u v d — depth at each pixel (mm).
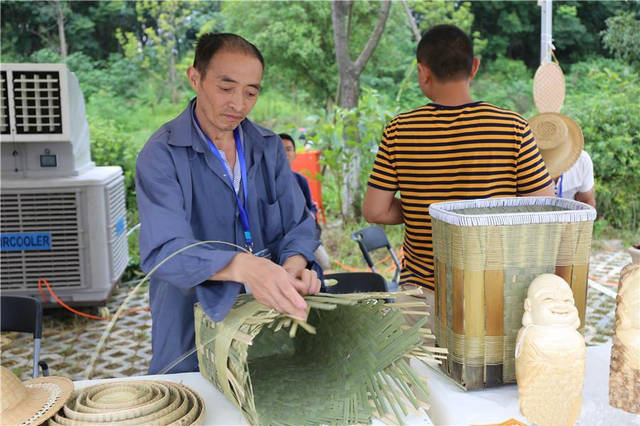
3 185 4395
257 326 1217
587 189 3268
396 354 1318
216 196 1677
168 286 1688
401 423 1241
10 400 1196
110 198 4727
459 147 1823
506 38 12625
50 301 4594
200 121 1664
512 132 1805
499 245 1312
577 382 1221
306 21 11531
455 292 1363
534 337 1222
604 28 12367
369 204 2014
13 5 13094
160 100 12836
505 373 1378
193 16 13398
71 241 4539
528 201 1521
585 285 1353
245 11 11812
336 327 1453
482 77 12312
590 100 8312
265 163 1771
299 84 11875
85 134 4930
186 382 1483
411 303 1345
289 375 1424
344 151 7277
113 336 4441
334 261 6004
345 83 7750
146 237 1478
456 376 1396
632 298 1251
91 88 12758
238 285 1330
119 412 1199
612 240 7133
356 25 11531
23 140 4297
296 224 1783
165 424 1197
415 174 1878
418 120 1875
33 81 4258
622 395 1282
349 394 1318
